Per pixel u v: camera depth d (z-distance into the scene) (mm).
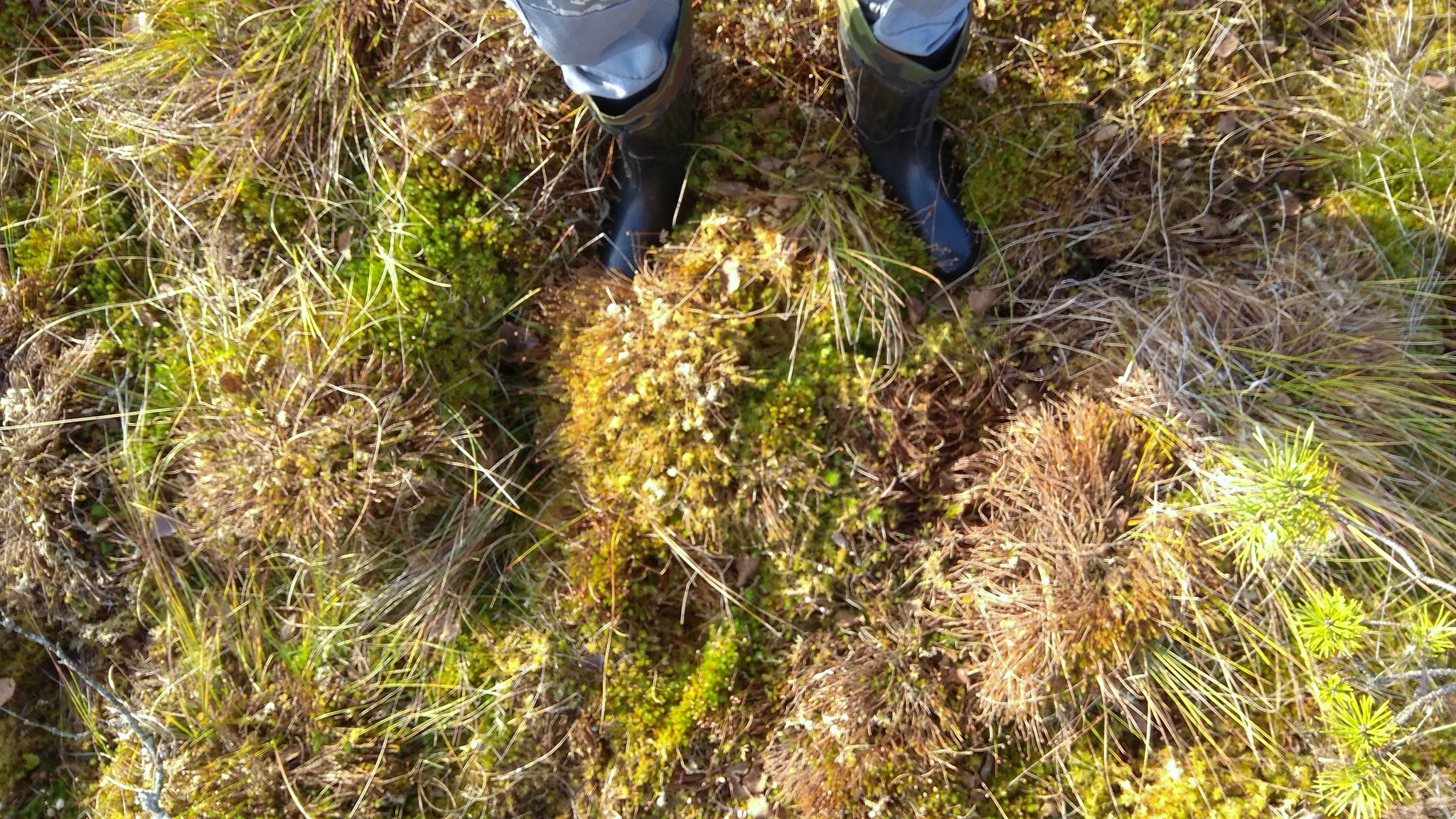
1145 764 2182
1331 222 2234
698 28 2260
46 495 2209
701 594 2293
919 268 2191
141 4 2369
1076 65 2213
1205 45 2186
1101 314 2273
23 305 2270
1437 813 1957
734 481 2195
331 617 2285
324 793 2232
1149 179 2262
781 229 2207
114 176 2346
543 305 2334
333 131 2277
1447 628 1669
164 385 2285
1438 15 2256
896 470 2240
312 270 2279
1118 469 2166
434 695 2275
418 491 2213
